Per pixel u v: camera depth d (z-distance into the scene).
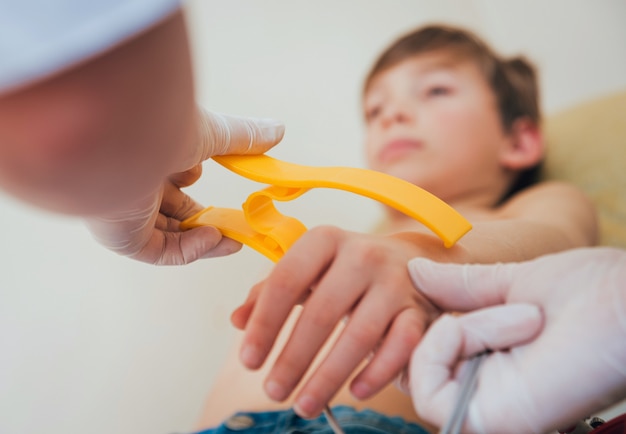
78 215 0.23
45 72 0.16
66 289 1.03
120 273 1.05
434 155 1.12
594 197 1.07
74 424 0.91
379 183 0.43
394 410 0.65
